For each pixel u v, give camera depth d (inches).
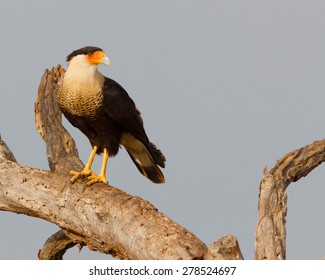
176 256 400.8
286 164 471.8
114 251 470.9
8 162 522.6
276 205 423.2
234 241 382.9
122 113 558.6
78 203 479.8
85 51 541.0
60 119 601.6
